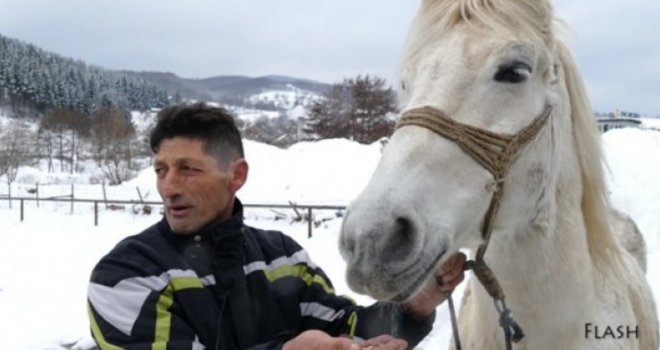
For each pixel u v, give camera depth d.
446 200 1.71
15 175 34.75
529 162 1.92
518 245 2.06
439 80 1.80
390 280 1.57
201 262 1.73
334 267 9.15
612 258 2.35
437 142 1.73
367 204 1.61
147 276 1.63
